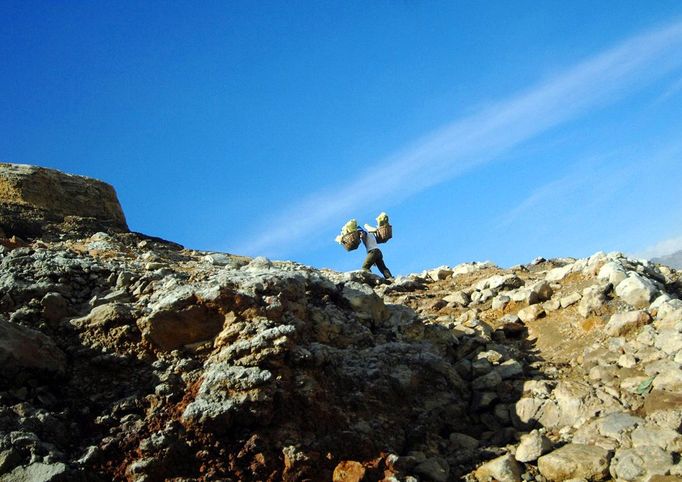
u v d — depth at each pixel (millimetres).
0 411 5375
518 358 8109
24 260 7191
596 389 6973
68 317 6562
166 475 5434
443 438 6820
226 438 5738
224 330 6465
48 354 5988
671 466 5652
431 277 12664
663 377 6754
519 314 9195
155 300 6750
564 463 5941
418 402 7070
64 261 7262
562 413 6789
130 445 5551
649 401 6555
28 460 5090
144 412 5840
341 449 6035
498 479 6004
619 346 7645
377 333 8172
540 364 7906
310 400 6156
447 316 9852
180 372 6148
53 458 5152
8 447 5094
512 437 6750
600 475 5836
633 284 8414
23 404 5531
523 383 7418
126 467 5414
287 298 7180
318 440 5996
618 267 8922
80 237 10625
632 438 6129
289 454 5719
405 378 7133
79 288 7020
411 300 10734
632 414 6516
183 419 5684
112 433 5629
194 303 6586
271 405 5902
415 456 6316
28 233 10188
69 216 11188
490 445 6668
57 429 5492
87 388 5984
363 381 6918
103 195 12102
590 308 8484
